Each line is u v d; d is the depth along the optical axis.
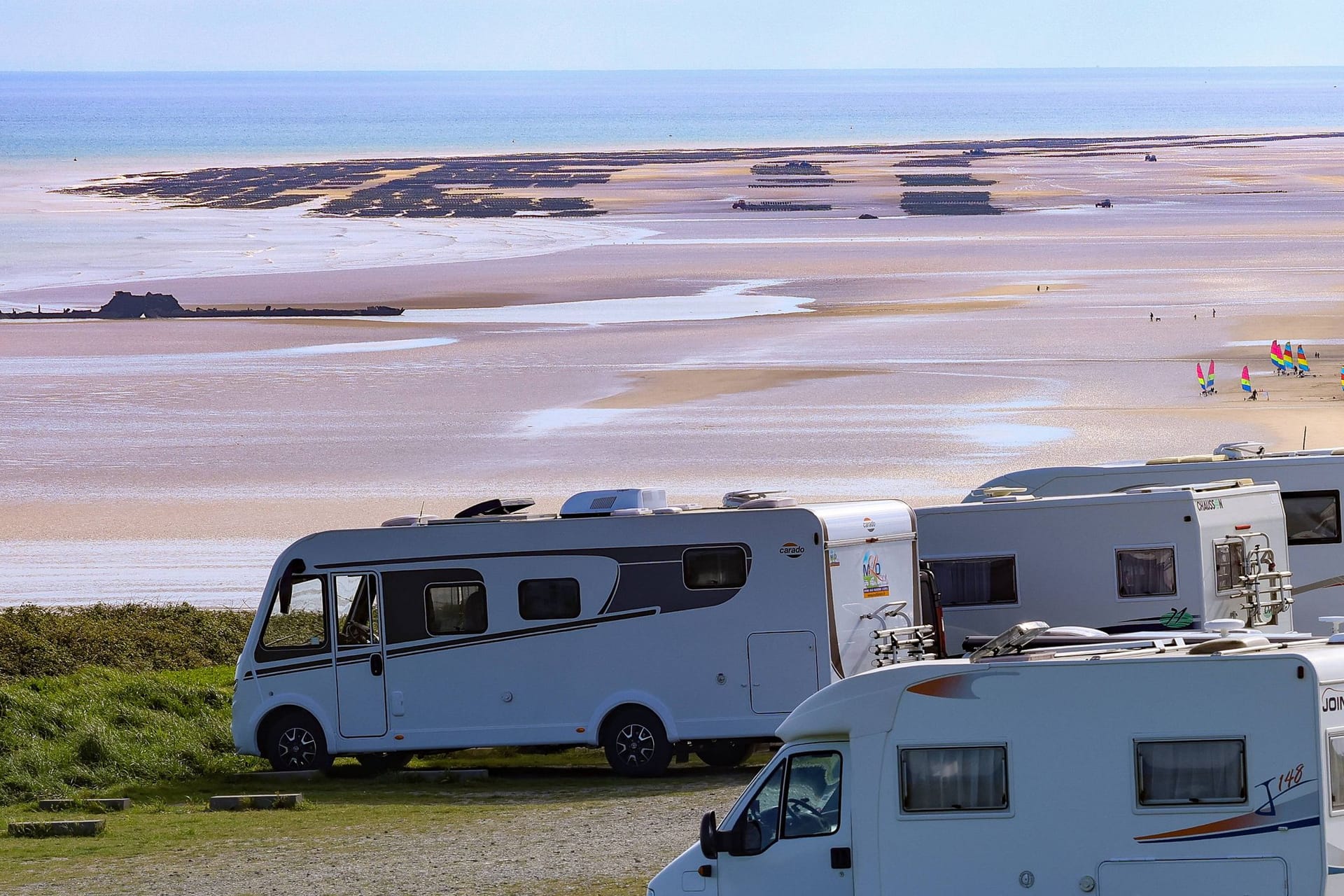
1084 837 30.97
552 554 63.09
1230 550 68.81
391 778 64.88
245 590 148.25
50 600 144.88
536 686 63.34
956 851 31.66
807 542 61.75
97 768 66.12
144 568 162.38
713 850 33.88
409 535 64.19
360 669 64.56
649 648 62.69
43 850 51.53
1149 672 30.64
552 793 60.47
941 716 31.73
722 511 62.28
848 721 32.50
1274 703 30.06
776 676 61.94
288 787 63.72
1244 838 30.20
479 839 51.12
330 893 44.50
